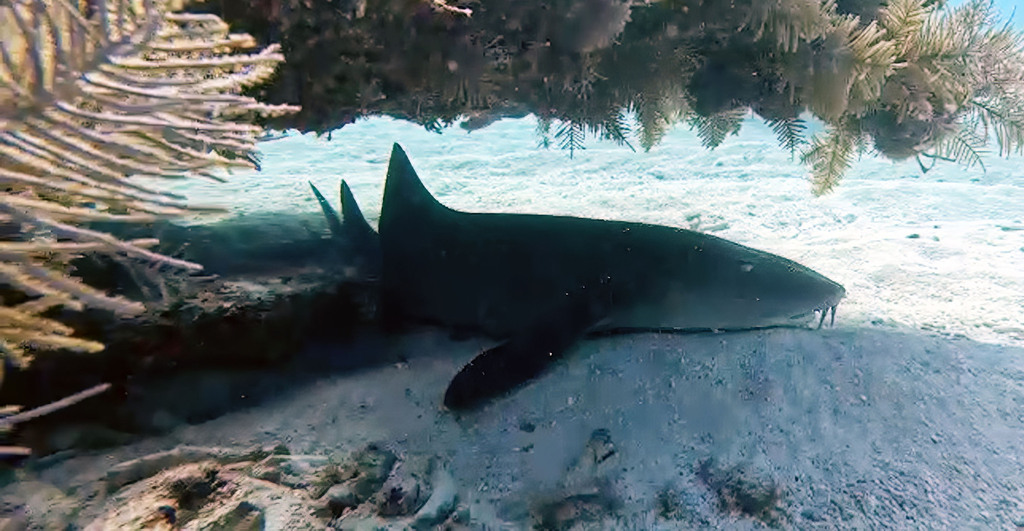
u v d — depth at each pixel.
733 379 2.80
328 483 2.16
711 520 2.01
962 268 4.26
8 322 1.60
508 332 3.37
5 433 2.14
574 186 7.82
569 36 2.86
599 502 2.09
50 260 1.89
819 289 3.18
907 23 3.16
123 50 1.37
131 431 2.39
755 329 3.32
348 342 3.14
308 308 3.13
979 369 2.82
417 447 2.41
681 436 2.43
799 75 3.19
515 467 2.29
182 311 2.75
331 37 2.70
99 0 1.32
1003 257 4.51
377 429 2.53
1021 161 8.29
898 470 2.19
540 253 3.53
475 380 2.73
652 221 5.96
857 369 2.83
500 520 2.03
